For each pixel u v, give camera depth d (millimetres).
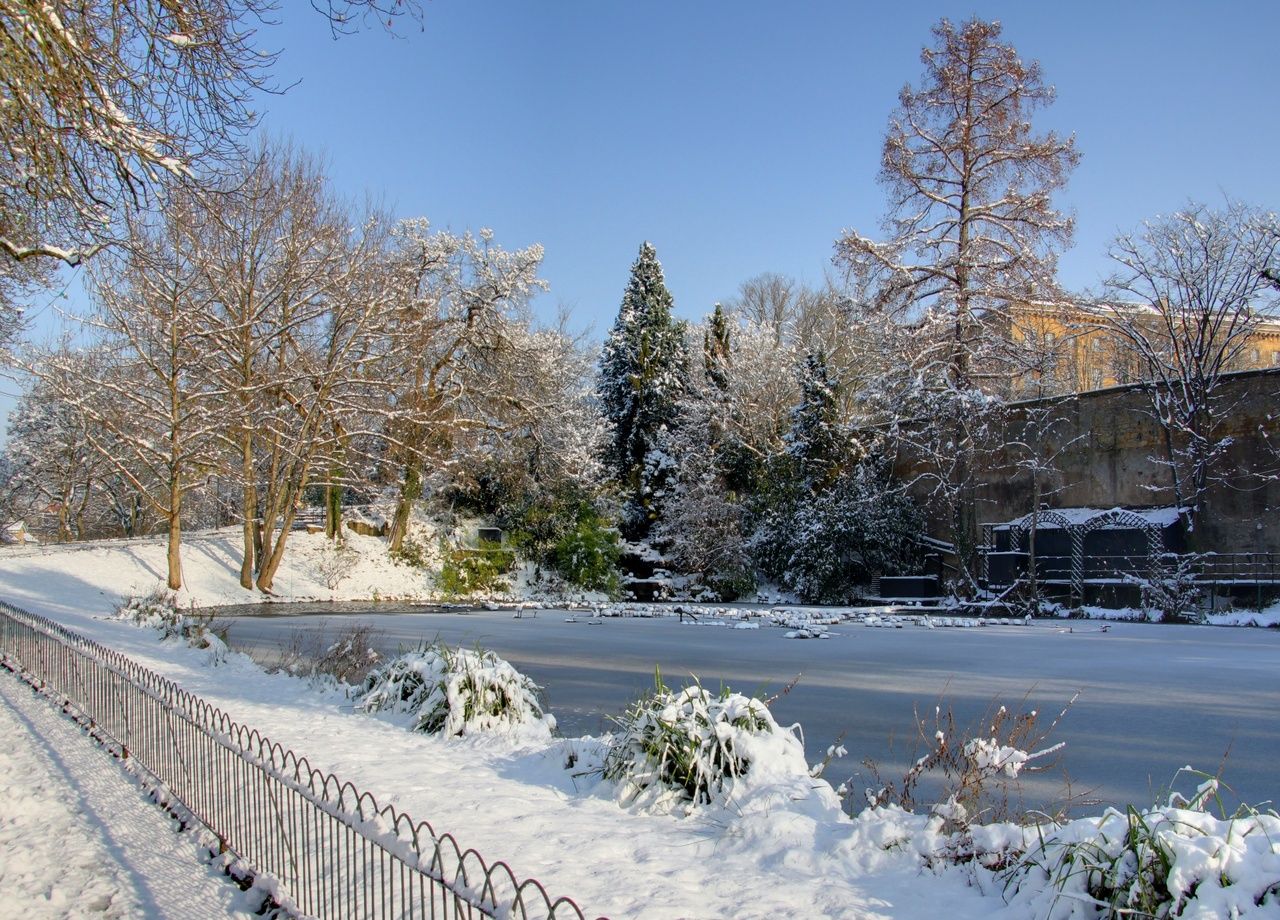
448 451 36750
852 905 4312
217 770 5828
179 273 27234
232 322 29781
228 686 11594
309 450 32344
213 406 31031
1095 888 3939
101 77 7672
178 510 30297
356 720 9344
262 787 5539
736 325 48938
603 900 4402
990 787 6922
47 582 28281
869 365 41750
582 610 30828
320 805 4336
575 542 38656
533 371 37281
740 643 18562
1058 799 6609
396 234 34969
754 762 6051
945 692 11594
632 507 42062
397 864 5004
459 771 7188
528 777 6992
